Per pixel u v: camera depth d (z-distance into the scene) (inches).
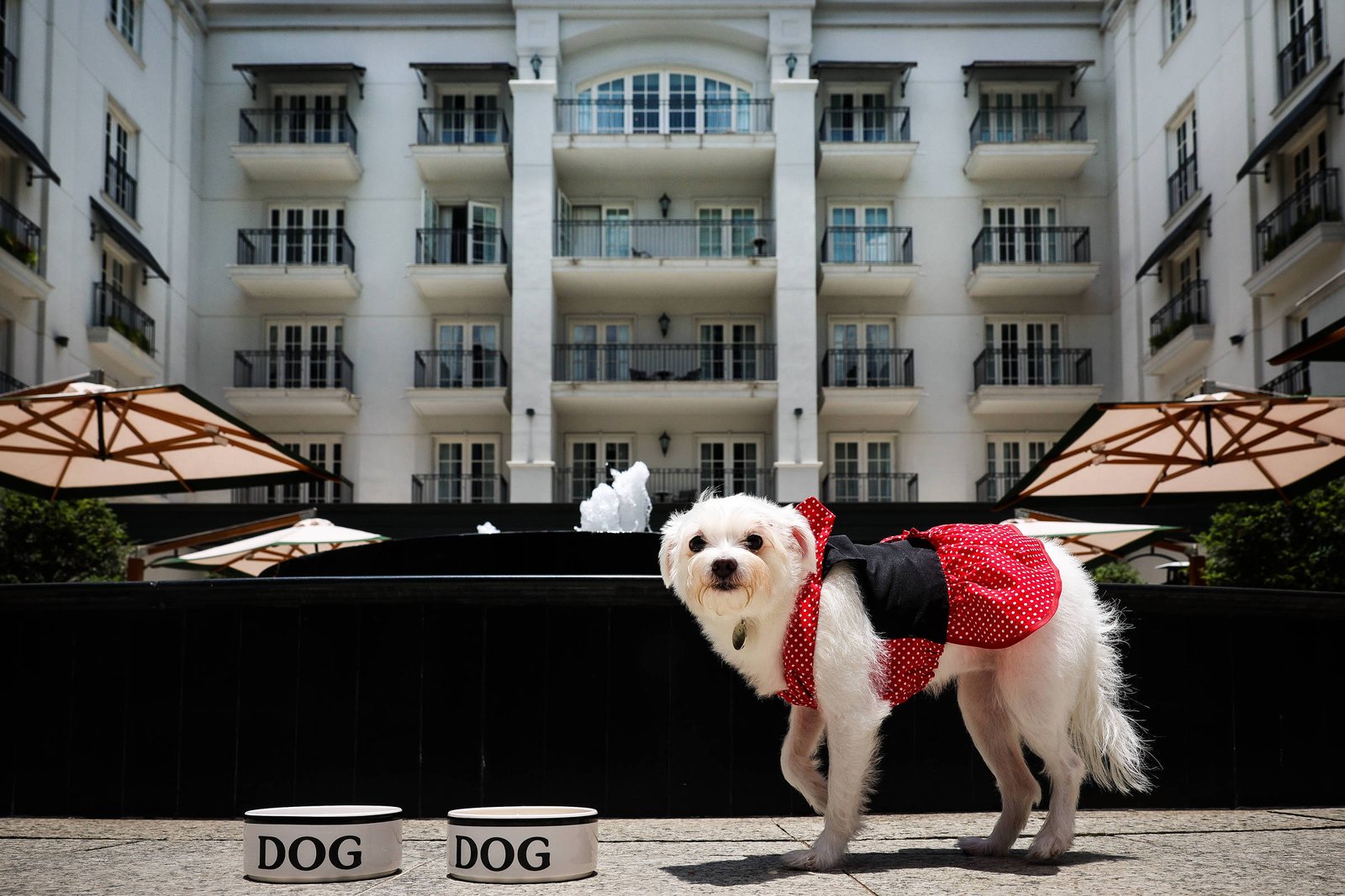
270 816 126.1
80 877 129.2
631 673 178.5
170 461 341.4
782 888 117.0
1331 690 191.0
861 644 123.0
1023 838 157.1
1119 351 951.0
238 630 182.7
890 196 986.7
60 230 724.7
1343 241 604.4
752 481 966.4
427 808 176.2
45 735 183.3
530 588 177.8
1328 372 618.2
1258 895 111.3
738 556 117.3
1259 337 703.1
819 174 984.9
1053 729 130.0
